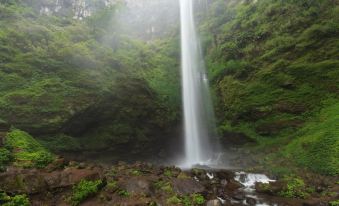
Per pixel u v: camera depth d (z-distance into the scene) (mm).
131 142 28922
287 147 25375
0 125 18469
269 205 15953
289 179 19891
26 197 12539
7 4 36750
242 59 37844
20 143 16906
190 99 40000
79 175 14828
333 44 29125
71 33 35000
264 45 35969
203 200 15453
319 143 22672
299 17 33969
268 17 38406
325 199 16766
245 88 33688
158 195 15391
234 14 48219
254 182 19750
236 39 41000
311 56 29969
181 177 18484
